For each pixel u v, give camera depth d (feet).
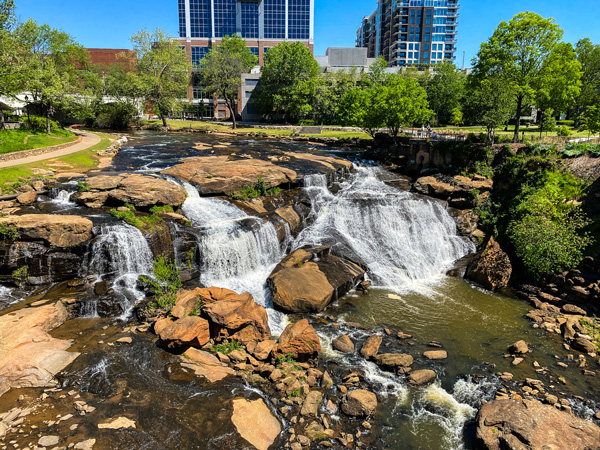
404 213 85.35
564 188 82.17
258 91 293.43
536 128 194.80
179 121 261.65
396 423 37.47
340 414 38.14
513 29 133.39
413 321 57.36
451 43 433.89
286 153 134.62
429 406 39.83
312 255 70.38
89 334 48.52
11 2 123.24
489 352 50.11
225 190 86.99
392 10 448.24
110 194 73.10
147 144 151.74
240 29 390.83
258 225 72.69
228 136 200.44
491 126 113.60
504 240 82.12
